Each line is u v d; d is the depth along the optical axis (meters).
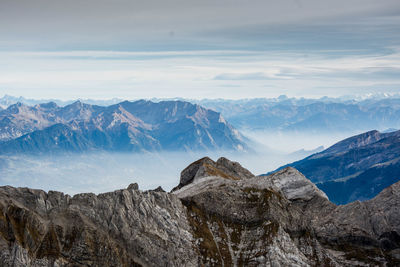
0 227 167.38
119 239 186.50
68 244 174.88
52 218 181.12
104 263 175.25
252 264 193.38
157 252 187.62
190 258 191.38
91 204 190.62
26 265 161.62
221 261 193.88
